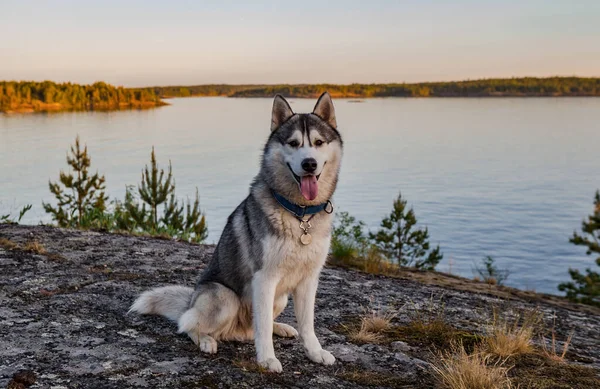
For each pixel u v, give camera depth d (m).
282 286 4.57
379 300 6.55
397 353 4.73
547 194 181.75
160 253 8.15
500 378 4.09
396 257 26.16
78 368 3.90
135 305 5.14
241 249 4.64
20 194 133.50
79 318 5.03
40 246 7.61
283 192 4.44
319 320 5.64
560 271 83.44
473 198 168.75
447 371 4.21
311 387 3.93
